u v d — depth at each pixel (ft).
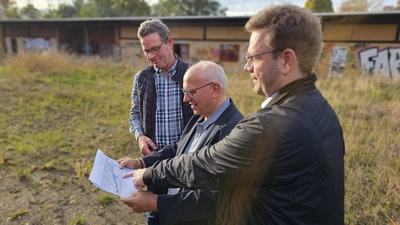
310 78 3.78
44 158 14.44
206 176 3.96
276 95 3.84
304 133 3.44
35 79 36.01
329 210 3.71
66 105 25.25
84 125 19.97
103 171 5.45
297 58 3.60
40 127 19.47
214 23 52.21
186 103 7.89
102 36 67.05
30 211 10.27
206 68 5.55
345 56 43.50
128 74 41.78
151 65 8.35
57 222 9.74
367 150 14.40
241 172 3.62
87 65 46.78
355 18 41.16
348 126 18.53
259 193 3.74
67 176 12.76
